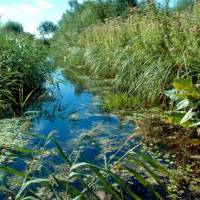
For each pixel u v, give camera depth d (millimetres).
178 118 4324
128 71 7477
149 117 5289
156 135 4465
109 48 9820
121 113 5691
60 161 3670
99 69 10172
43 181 2174
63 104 6688
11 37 8695
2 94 6227
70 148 4121
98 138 4469
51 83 8852
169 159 3725
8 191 2361
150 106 5969
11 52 7680
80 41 16438
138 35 7848
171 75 5988
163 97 5941
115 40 9766
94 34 13625
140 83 6508
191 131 4363
